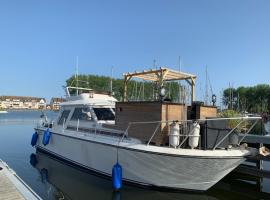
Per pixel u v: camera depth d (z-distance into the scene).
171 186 7.85
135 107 8.12
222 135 7.38
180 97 9.94
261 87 61.56
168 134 7.49
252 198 8.47
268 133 13.47
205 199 8.12
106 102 10.30
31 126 30.48
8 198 5.82
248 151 7.46
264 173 9.32
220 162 7.15
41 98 139.38
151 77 10.23
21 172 10.45
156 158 7.31
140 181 8.07
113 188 8.30
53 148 11.95
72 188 8.56
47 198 7.78
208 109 8.26
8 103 130.50
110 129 8.88
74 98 11.55
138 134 7.97
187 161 7.09
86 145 9.50
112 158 8.44
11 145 16.66
